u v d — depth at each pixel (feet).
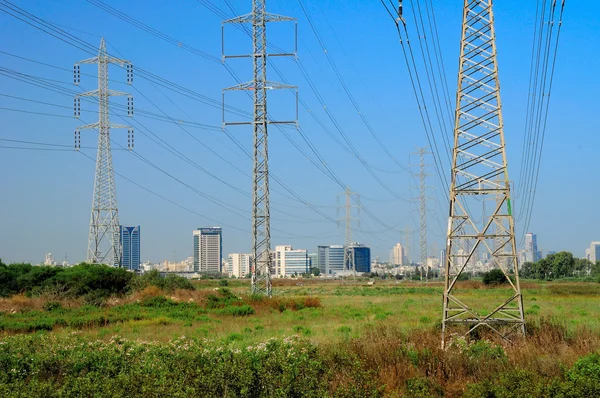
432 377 80.07
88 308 198.59
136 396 65.82
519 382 71.20
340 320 172.45
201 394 68.03
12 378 78.02
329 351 85.05
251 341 114.93
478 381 77.92
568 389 67.31
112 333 137.80
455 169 122.31
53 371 83.46
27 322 156.25
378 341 94.17
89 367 83.46
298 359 77.25
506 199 119.65
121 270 260.42
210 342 99.04
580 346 94.12
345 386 71.26
